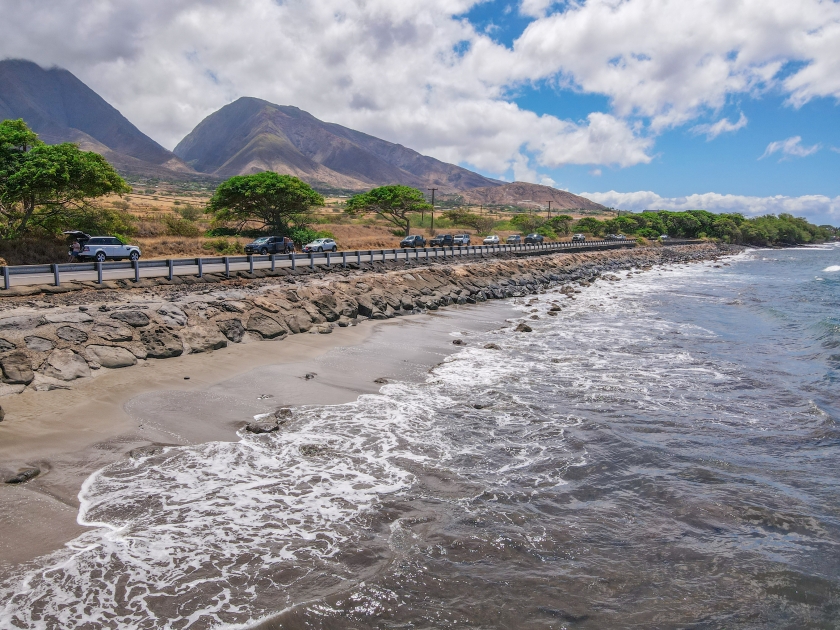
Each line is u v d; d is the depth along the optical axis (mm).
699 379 16594
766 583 6766
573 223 154375
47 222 34969
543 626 5941
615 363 18594
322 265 34812
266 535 7496
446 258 51250
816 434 12008
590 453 10719
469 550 7301
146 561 6789
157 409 11969
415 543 7426
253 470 9484
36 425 10523
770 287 50844
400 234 82500
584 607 6270
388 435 11406
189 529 7555
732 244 163250
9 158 31484
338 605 6117
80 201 38719
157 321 16984
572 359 19062
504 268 51062
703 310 33625
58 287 20203
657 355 19984
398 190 76062
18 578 6348
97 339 14789
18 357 12375
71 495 8289
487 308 33625
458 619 6008
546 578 6781
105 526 7523
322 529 7703
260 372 15414
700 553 7395
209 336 17609
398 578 6648
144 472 9180
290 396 13609
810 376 17031
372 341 20891
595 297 41094
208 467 9492
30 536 7168
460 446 10969
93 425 10836
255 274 29328
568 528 7957
